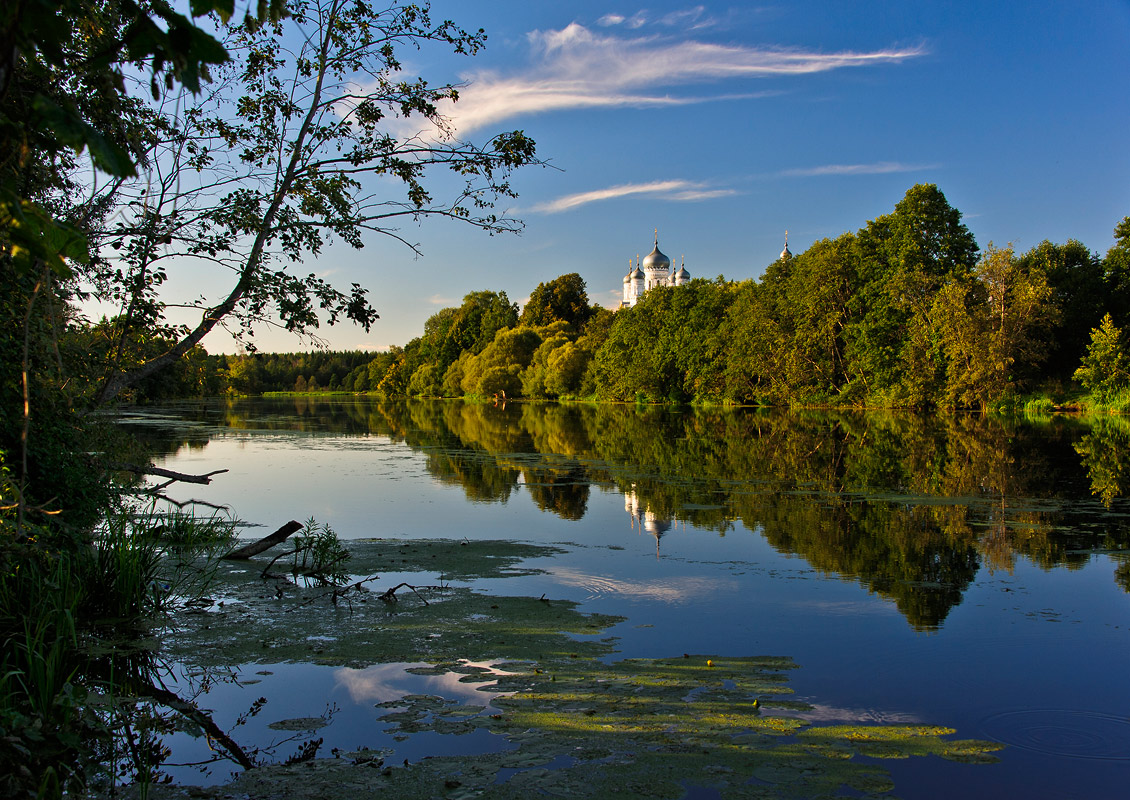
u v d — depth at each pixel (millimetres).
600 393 61406
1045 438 23641
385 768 3498
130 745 3805
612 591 6895
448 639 5445
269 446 23047
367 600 6512
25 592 5484
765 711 4191
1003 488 13711
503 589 6953
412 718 4066
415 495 13305
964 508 11648
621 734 3855
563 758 3586
